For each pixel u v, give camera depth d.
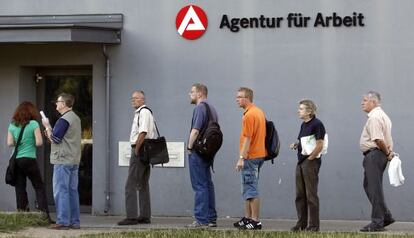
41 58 18.36
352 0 17.11
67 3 18.17
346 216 17.08
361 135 16.03
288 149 17.31
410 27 16.92
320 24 17.22
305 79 17.28
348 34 17.14
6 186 18.44
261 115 14.86
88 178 18.70
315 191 14.59
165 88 17.83
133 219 16.03
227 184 17.52
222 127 17.59
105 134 18.06
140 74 17.91
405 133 16.91
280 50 17.38
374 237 13.62
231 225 15.91
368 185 14.86
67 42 17.22
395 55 16.98
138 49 17.92
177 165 17.73
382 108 17.00
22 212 16.09
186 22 17.73
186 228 15.04
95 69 18.12
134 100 15.98
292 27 17.33
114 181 17.98
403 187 16.86
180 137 17.78
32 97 18.95
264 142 14.92
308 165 14.56
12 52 18.45
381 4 17.03
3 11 18.34
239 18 17.55
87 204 18.67
